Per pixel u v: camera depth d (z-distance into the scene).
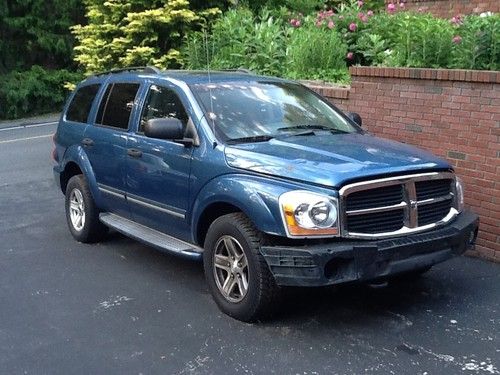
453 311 5.20
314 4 13.78
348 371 4.21
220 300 5.16
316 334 4.78
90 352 4.58
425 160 5.04
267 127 5.61
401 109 7.31
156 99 6.11
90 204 7.05
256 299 4.80
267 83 6.29
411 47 8.48
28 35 24.78
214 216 5.38
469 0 11.78
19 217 8.62
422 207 4.91
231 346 4.61
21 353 4.58
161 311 5.29
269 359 4.40
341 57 10.41
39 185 10.77
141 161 5.99
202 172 5.27
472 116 6.56
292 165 4.73
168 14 12.30
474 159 6.58
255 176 4.86
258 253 4.74
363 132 6.11
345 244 4.50
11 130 19.47
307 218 4.49
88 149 6.96
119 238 7.50
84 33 14.20
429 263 4.82
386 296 5.54
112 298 5.60
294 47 10.53
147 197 6.00
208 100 5.69
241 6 13.02
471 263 6.41
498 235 6.40
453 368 4.24
